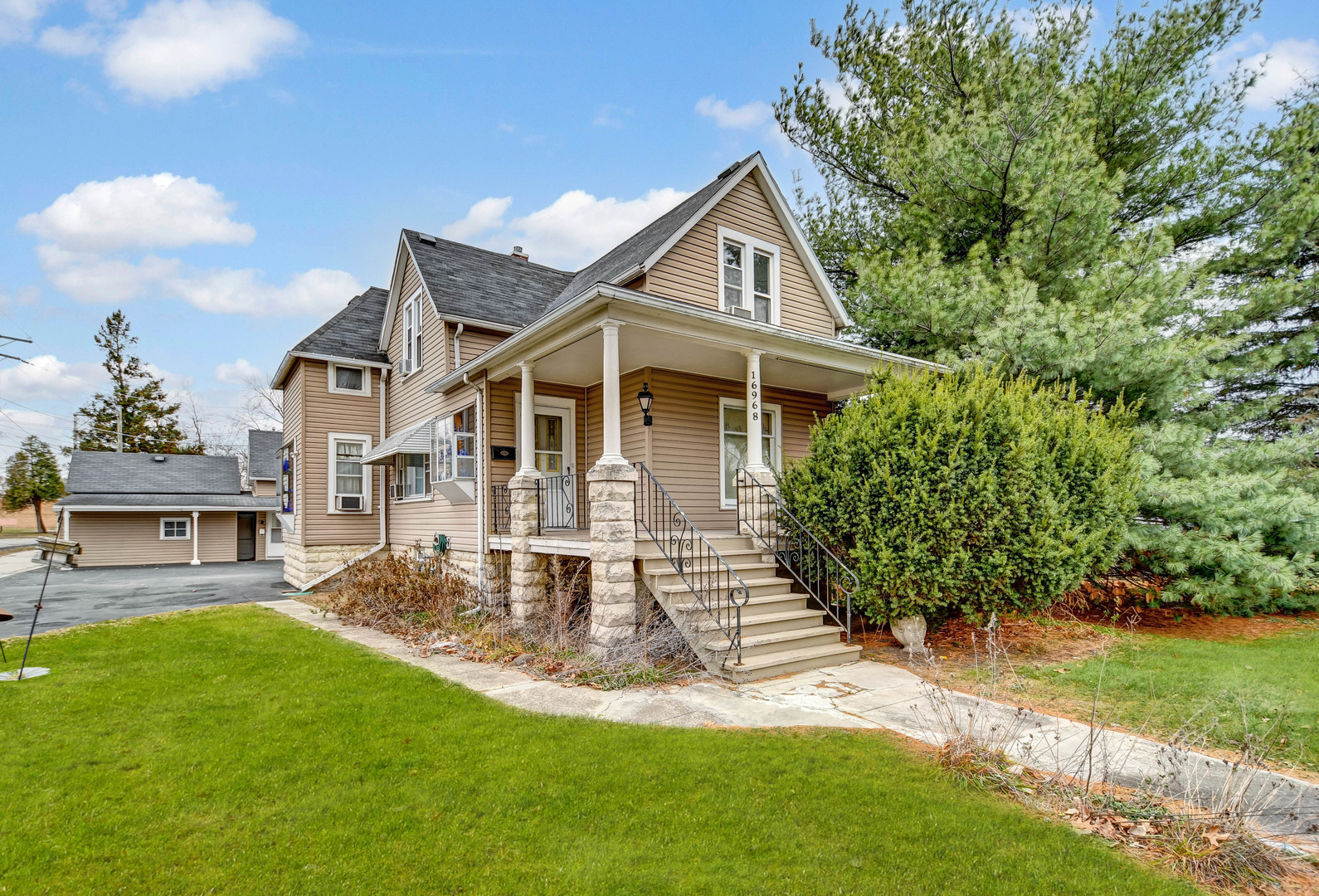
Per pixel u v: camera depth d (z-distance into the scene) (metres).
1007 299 11.31
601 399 11.19
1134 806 3.70
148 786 4.09
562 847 3.33
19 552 33.31
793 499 8.45
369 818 3.66
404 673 6.73
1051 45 11.91
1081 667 7.09
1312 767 4.41
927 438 7.25
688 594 7.43
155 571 21.19
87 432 39.03
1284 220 11.58
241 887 3.03
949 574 7.12
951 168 12.08
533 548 9.10
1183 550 9.64
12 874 3.13
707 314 8.11
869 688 6.36
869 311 13.27
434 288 12.99
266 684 6.39
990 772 4.13
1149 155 12.69
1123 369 10.34
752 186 12.09
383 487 15.88
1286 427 13.94
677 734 4.92
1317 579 9.88
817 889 2.95
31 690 6.18
